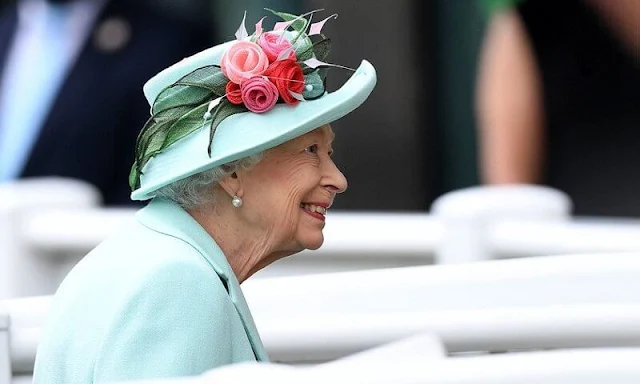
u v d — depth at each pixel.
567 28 16.06
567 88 16.14
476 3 21.33
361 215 15.55
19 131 17.84
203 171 8.07
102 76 17.62
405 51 21.19
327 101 8.17
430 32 21.42
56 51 17.89
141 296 7.64
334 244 14.95
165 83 8.26
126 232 8.20
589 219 16.17
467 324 9.16
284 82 8.04
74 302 7.96
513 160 16.30
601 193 16.14
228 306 7.85
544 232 14.09
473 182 21.59
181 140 8.13
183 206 8.21
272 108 8.09
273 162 8.20
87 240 15.59
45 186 16.25
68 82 17.70
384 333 9.34
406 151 21.28
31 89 17.81
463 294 9.32
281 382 5.35
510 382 5.39
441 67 21.50
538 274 9.24
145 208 8.33
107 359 7.58
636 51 16.02
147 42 17.69
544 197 15.05
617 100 16.00
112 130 17.59
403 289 9.41
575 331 8.95
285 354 9.46
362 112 21.16
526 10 16.20
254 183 8.18
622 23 15.95
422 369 5.43
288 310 9.54
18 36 18.03
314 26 8.33
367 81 8.24
